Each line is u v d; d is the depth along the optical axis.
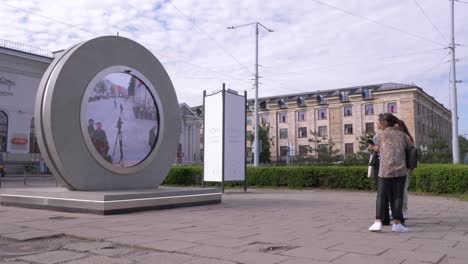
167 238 6.30
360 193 16.00
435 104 69.88
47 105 9.95
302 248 5.59
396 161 6.81
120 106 11.26
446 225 7.70
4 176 30.88
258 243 5.93
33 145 37.88
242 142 16.97
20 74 36.91
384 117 7.16
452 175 14.46
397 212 6.90
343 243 5.92
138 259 5.05
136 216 8.88
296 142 70.69
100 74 10.82
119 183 11.19
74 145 10.24
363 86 68.00
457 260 4.94
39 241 6.21
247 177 19.50
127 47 11.65
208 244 5.86
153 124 12.12
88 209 9.18
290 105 71.81
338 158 42.75
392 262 4.82
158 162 12.30
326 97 68.31
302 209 10.31
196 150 57.25
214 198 11.66
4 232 6.82
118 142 11.15
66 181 10.23
